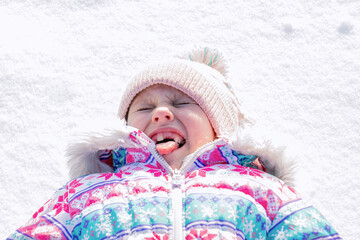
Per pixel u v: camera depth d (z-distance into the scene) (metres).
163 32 3.63
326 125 3.01
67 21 3.75
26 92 3.23
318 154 2.86
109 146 2.15
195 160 2.10
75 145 2.15
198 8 3.79
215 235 1.78
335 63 3.36
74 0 3.90
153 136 2.17
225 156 2.14
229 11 3.76
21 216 2.64
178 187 1.94
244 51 3.46
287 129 2.98
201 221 1.81
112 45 3.54
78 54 3.48
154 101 2.23
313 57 3.40
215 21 3.69
